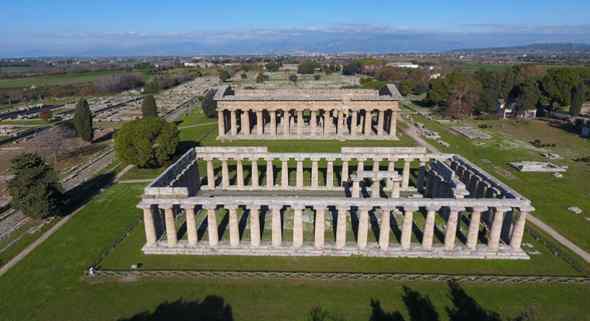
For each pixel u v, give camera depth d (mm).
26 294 38750
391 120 107750
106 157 88500
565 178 72688
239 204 44438
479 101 137375
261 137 109375
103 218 55625
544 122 125500
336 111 118750
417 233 50844
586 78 138375
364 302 37531
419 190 67000
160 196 45688
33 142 99312
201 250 46156
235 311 36312
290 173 77375
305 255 45500
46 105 172625
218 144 101875
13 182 51312
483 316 35625
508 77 144625
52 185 53656
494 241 45062
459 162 61406
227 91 112062
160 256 45531
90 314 36062
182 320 35156
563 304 37250
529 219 54844
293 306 36969
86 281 40844
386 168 79188
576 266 42969
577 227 52438
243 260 44656
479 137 105250
